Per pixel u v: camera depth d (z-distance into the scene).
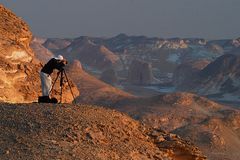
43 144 27.12
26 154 25.97
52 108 31.42
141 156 29.30
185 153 32.50
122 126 31.61
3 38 52.44
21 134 28.16
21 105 32.09
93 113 31.78
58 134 28.47
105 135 29.69
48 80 36.31
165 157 30.78
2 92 48.22
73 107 32.19
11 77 49.94
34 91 51.34
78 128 29.28
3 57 50.62
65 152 26.59
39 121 29.47
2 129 28.64
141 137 31.70
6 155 25.80
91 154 27.08
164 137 33.16
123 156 28.28
